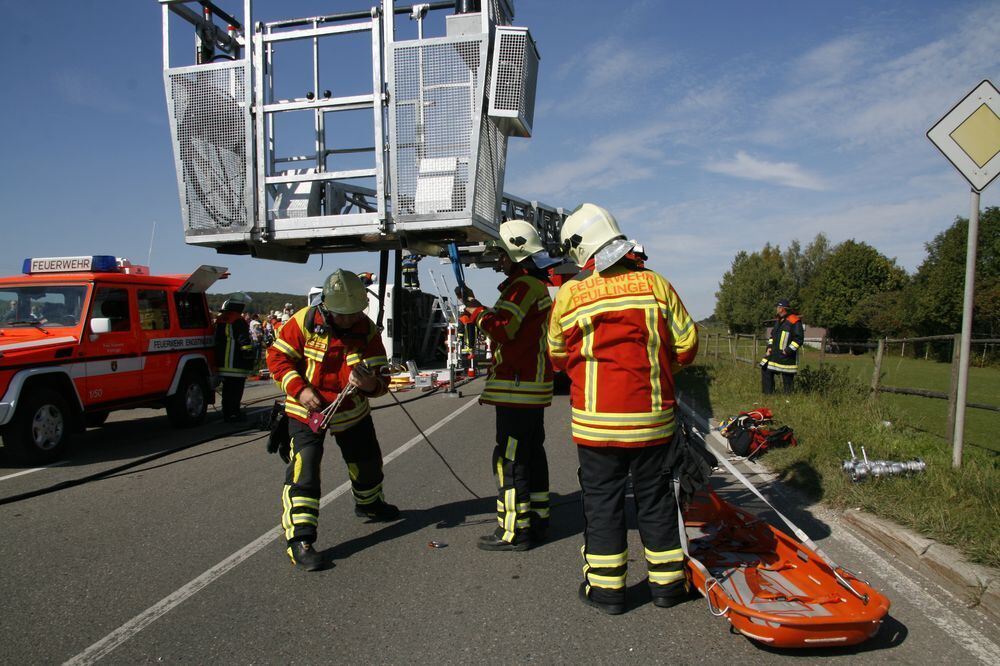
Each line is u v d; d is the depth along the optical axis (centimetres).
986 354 2070
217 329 1067
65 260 870
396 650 325
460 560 443
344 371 458
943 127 558
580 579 409
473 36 526
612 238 361
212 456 805
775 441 739
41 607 380
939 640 324
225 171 570
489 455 777
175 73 577
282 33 561
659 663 307
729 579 358
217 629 350
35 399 754
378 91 545
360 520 533
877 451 670
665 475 358
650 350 350
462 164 528
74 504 596
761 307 8438
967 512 451
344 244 596
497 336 444
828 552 440
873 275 6253
